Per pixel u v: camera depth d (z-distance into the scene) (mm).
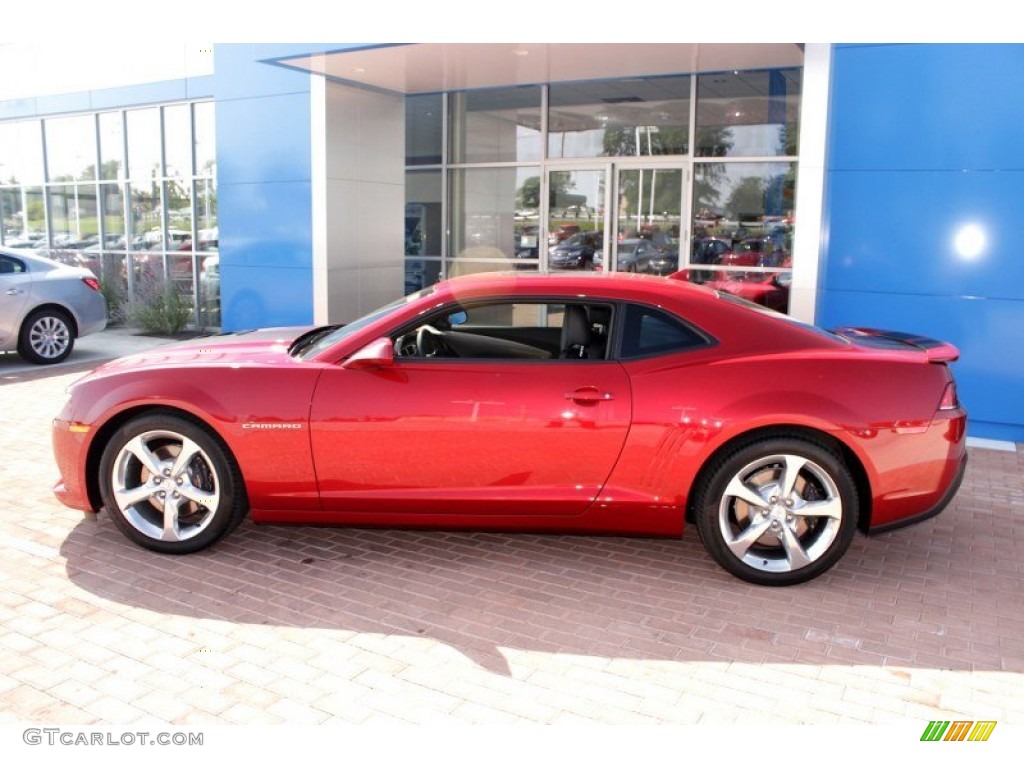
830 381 4348
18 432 7594
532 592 4434
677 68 10086
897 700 3447
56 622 4020
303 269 11008
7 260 10836
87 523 5309
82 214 16500
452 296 4680
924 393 4391
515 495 4500
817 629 4047
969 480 6434
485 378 4480
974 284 7391
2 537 5059
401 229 11969
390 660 3719
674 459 4391
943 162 7336
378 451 4512
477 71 10312
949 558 4945
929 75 7273
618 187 11055
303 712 3312
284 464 4566
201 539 4746
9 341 10781
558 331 4633
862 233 7660
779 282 10258
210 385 4598
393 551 4961
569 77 10750
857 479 4500
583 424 4406
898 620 4148
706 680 3584
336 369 4586
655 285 4723
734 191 10406
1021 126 7078
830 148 7652
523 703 3396
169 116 14812
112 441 4711
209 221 14633
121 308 15047
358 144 11102
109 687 3471
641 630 4023
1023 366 7367
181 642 3846
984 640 3959
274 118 10969
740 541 4449
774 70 10008
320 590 4414
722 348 4480
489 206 12000
